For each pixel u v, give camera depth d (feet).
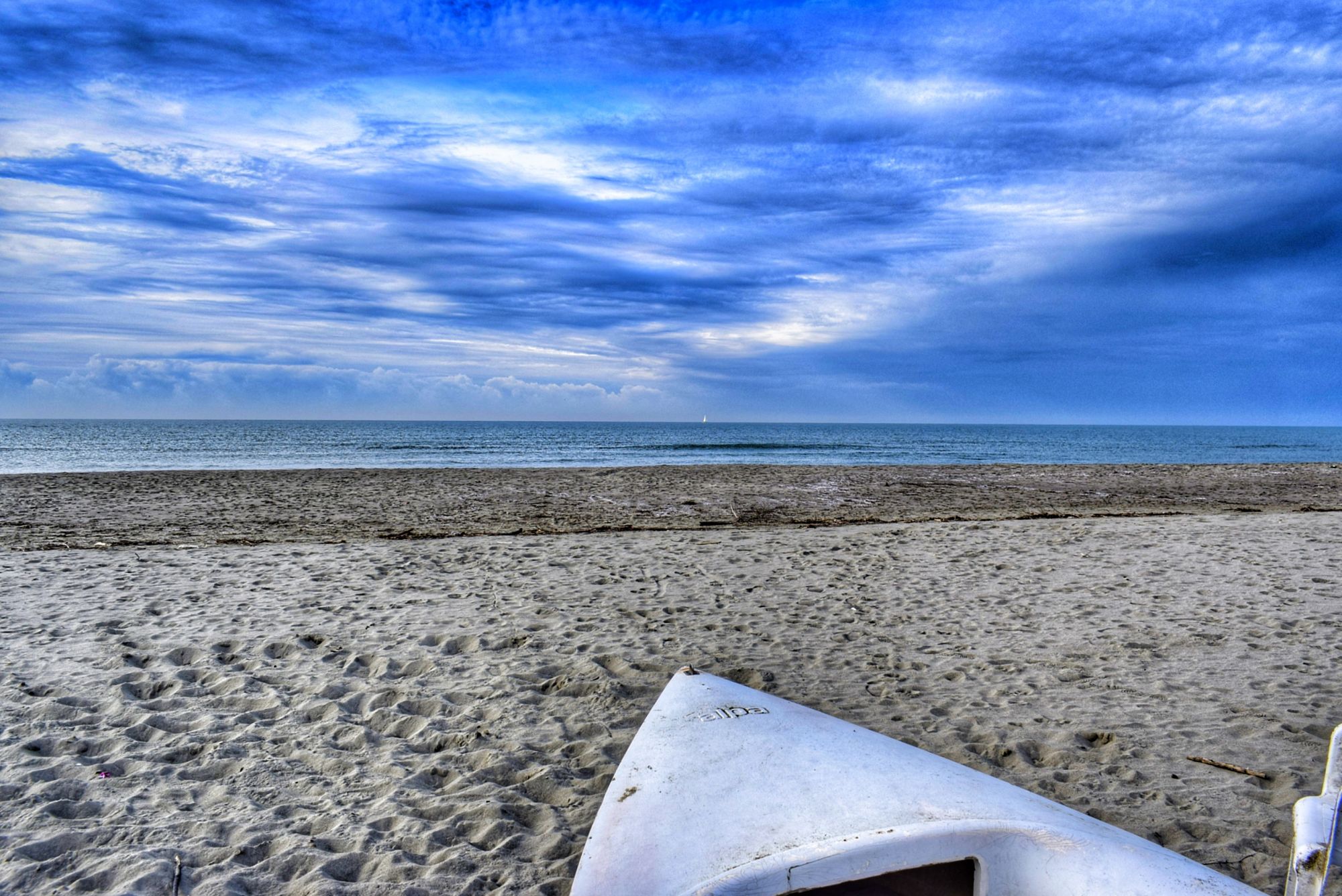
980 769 11.84
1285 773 11.58
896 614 20.72
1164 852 7.31
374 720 13.65
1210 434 392.27
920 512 44.96
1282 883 8.87
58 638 17.98
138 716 13.53
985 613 20.76
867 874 6.97
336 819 10.18
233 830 9.86
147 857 9.08
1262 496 54.75
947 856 7.14
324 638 18.20
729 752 9.29
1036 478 69.56
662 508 46.01
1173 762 12.05
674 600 22.13
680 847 7.49
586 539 32.35
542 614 20.48
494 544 31.01
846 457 125.59
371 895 8.53
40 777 11.14
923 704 14.49
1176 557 28.07
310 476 66.03
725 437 229.45
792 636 18.66
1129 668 16.34
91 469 87.92
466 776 11.52
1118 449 175.83
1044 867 7.20
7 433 191.11
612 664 16.55
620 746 12.53
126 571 25.52
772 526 36.94
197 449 126.62
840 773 8.60
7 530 35.78
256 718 13.61
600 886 7.16
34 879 8.68
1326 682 15.31
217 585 23.59
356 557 28.22
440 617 20.12
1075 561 27.55
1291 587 23.18
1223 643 17.89
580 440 188.14
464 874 8.98
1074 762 12.09
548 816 10.39
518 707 14.20
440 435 224.12
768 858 6.93
